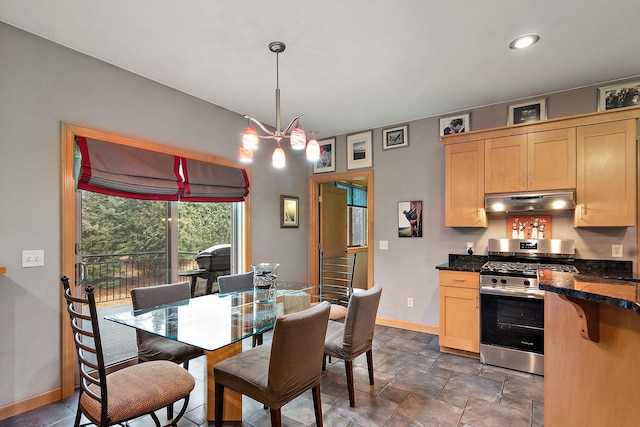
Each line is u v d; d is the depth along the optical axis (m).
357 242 6.84
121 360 2.81
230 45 2.42
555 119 2.92
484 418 2.14
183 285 2.65
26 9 2.00
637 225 2.86
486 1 1.94
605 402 1.17
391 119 4.05
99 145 2.57
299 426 2.05
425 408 2.25
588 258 3.05
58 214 2.37
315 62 2.68
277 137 2.40
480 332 3.02
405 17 2.10
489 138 3.23
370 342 2.48
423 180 3.97
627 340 1.08
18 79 2.20
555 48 2.45
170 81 3.01
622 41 2.35
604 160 2.76
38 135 2.29
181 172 3.16
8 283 2.15
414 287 4.01
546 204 2.95
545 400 1.64
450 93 3.27
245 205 3.91
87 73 2.54
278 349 1.63
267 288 2.73
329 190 5.23
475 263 3.55
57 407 2.25
